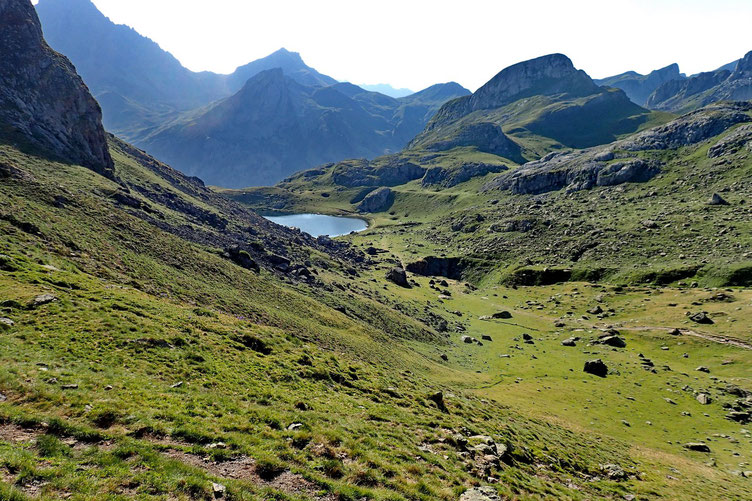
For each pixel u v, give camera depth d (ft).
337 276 479.82
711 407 234.58
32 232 184.55
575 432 169.99
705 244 523.29
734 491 128.98
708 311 374.43
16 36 446.19
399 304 422.82
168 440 60.80
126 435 59.41
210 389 88.02
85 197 285.43
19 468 45.37
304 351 144.36
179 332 119.44
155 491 47.32
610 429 194.90
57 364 79.20
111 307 121.49
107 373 81.20
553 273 567.18
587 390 252.21
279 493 52.54
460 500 64.03
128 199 367.25
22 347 82.58
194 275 246.47
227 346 122.21
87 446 54.19
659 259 524.11
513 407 194.80
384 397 120.98
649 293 447.83
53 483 44.47
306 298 311.27
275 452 63.52
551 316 444.55
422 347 307.58
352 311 333.01
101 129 497.05
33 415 57.26
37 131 396.78
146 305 137.28
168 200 524.11
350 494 56.85
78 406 64.18
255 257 395.75
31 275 127.13
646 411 225.97
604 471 119.24
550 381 267.18
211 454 59.26
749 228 526.57
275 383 104.83
